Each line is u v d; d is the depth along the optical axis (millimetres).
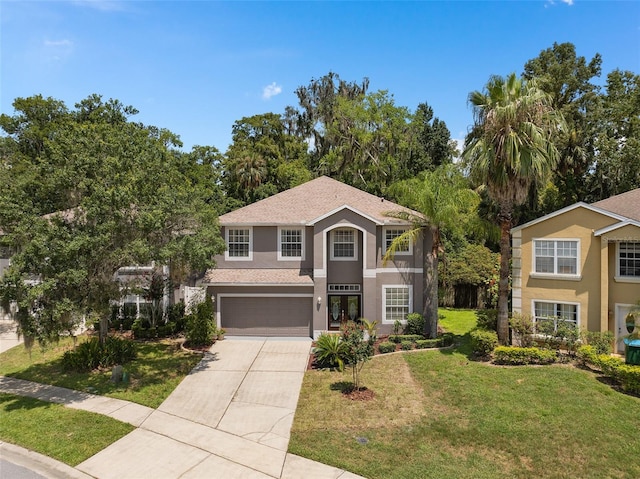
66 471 10367
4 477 10102
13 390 15547
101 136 17031
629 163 33094
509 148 16344
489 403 14016
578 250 18594
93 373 17297
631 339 15914
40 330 14023
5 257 26578
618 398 13898
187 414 13586
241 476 10117
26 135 35500
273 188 47750
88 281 15594
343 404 14273
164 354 19984
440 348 20453
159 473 10250
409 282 23266
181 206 17219
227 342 22266
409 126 46500
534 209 34844
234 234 24312
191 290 25391
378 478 10047
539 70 37812
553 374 15977
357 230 23719
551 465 10570
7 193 15461
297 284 22656
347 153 44844
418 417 13242
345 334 18047
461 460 10828
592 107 35594
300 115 56188
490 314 22188
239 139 57094
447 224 21688
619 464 10547
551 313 19453
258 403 14453
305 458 10961
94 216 15000
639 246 17594
